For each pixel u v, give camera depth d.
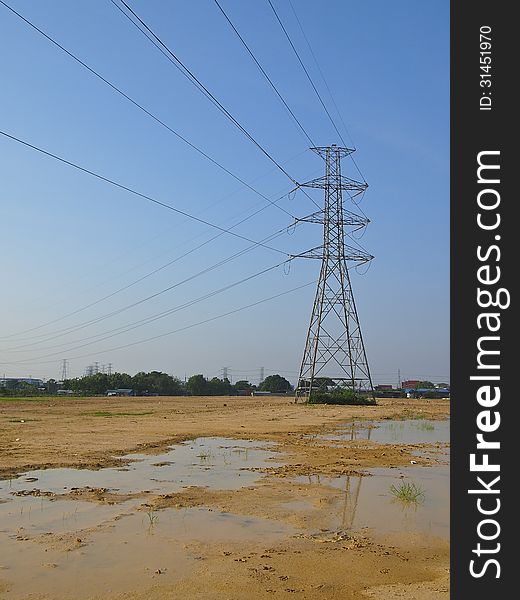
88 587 9.52
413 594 9.48
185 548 11.56
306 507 15.26
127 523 13.30
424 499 16.39
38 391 130.62
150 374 179.00
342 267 83.69
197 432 34.91
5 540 11.90
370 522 13.95
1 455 23.12
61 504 14.99
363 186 82.69
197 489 17.23
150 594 9.26
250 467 21.53
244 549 11.61
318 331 86.88
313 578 10.10
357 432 37.72
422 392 160.00
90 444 27.41
